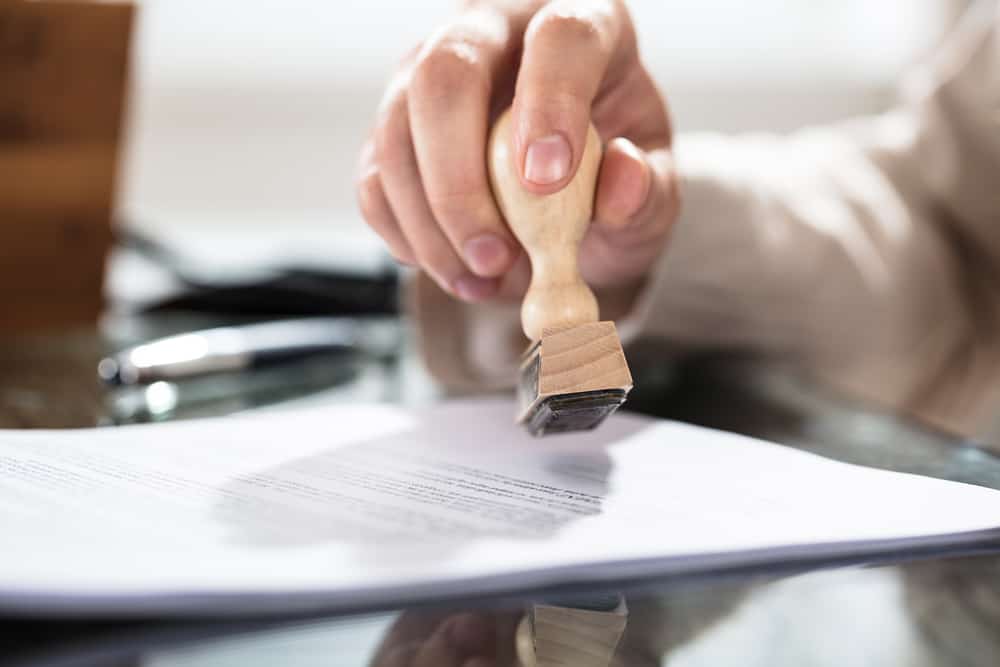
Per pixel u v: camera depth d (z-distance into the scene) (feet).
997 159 2.32
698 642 0.72
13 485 1.03
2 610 0.70
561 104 1.16
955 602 0.81
